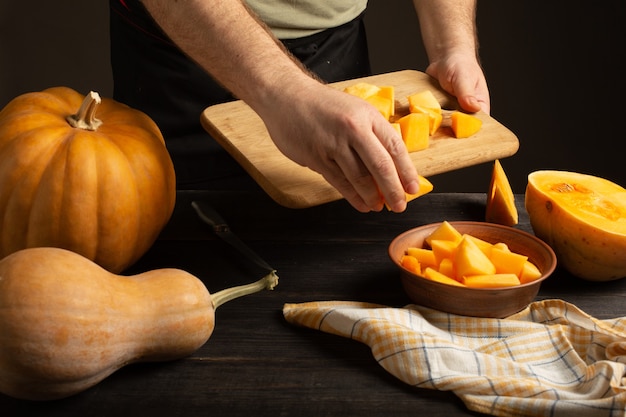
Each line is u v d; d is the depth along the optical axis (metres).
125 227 1.28
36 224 1.25
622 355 1.13
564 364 1.14
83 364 1.01
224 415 1.06
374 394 1.09
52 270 1.01
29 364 0.99
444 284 1.19
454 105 1.75
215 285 1.33
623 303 1.31
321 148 1.28
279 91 1.31
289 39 1.90
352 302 1.26
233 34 1.38
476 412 1.06
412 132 1.54
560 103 3.25
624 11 3.12
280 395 1.09
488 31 3.18
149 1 1.44
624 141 3.26
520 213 1.58
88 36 3.13
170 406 1.07
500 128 1.65
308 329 1.22
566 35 3.17
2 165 1.26
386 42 3.21
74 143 1.26
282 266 1.39
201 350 1.17
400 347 1.12
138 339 1.08
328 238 1.48
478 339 1.19
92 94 1.29
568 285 1.36
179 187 1.92
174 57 1.87
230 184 1.92
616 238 1.28
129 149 1.31
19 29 3.11
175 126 1.91
